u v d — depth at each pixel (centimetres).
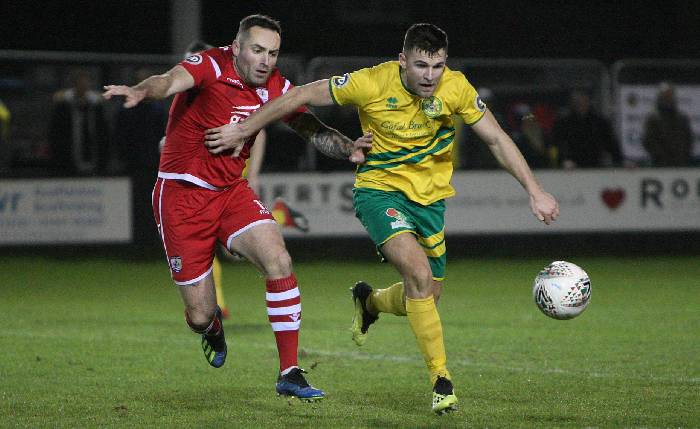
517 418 1739
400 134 1880
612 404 1856
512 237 5162
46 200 4891
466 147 5188
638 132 5338
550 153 5200
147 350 2530
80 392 1992
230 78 1884
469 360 2362
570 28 7238
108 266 4825
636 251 5331
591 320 3050
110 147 5053
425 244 1950
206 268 1939
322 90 1872
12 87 5016
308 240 5059
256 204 1923
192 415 1777
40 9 6869
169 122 1939
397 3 7112
